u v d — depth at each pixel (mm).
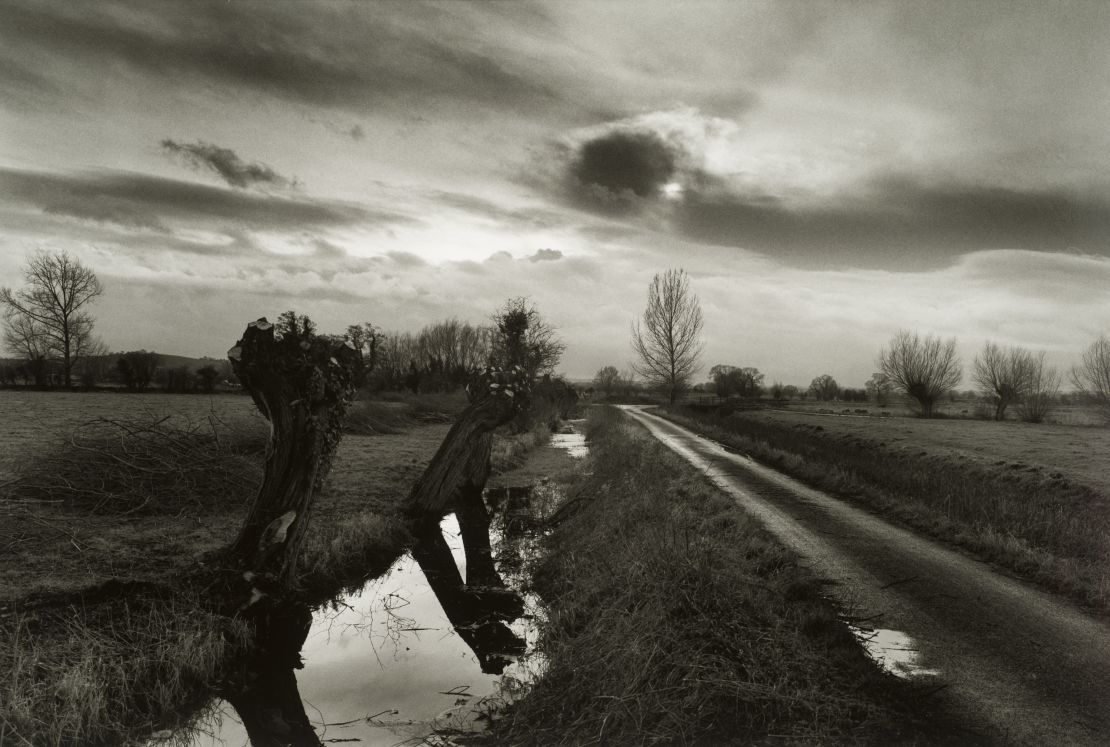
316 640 6969
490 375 13852
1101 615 6898
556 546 10562
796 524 11461
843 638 6059
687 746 4371
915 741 4363
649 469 15609
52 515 9133
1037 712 4766
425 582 9094
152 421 10617
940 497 12844
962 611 6984
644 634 5562
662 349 55438
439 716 5320
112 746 4785
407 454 19953
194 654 5758
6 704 4633
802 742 4383
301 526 7664
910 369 55875
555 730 4828
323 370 7863
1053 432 33344
